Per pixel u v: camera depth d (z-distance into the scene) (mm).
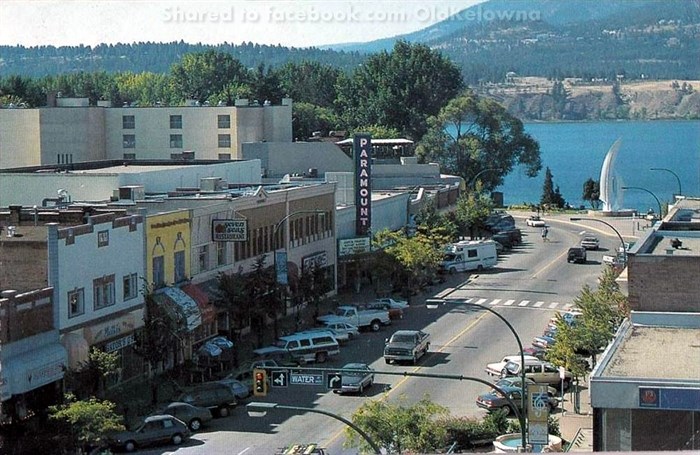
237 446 60062
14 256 67875
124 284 75625
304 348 79938
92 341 71250
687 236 61781
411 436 53469
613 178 192875
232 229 88250
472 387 72312
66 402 61062
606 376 37281
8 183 98000
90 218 72312
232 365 79688
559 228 171125
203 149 169500
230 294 84625
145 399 70062
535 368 71688
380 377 76188
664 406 35656
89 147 167125
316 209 108625
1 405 60500
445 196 157125
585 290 82062
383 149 176500
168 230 81812
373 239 117625
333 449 58812
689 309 50000
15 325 63344
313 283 96125
